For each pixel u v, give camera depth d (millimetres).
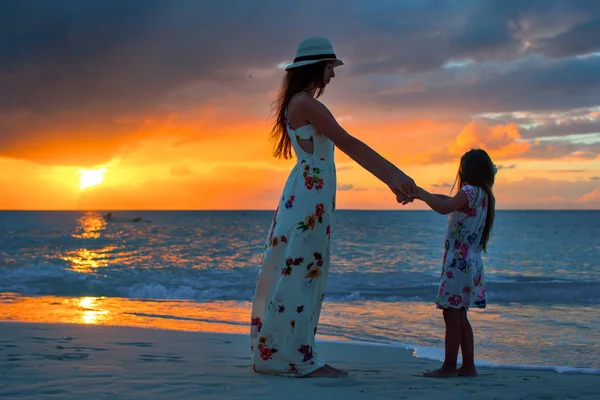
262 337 3219
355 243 27141
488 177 3629
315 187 3217
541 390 2992
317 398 2627
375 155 3283
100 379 2990
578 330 5977
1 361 3592
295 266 3188
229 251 22172
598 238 33500
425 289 10086
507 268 16516
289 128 3316
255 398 2596
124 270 14281
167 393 2670
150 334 5359
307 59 3301
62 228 48688
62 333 5211
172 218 93438
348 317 7020
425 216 107062
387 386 2980
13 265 15125
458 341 3555
